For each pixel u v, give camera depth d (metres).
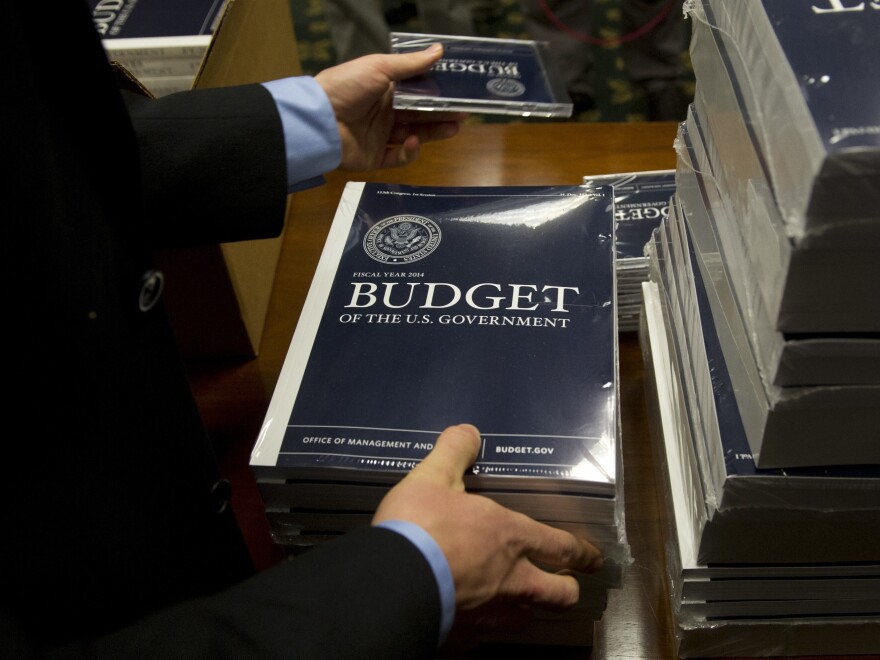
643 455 0.87
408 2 2.87
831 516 0.58
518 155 1.18
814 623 0.69
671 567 0.73
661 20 2.33
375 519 0.55
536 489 0.59
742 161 0.54
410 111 0.95
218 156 0.76
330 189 1.19
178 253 0.86
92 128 0.53
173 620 0.49
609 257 0.73
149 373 0.59
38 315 0.51
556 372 0.64
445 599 0.52
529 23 2.42
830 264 0.44
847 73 0.43
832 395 0.50
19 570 0.53
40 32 0.50
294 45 1.26
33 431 0.51
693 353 0.69
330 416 0.62
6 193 0.49
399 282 0.73
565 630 0.71
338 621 0.49
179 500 0.62
